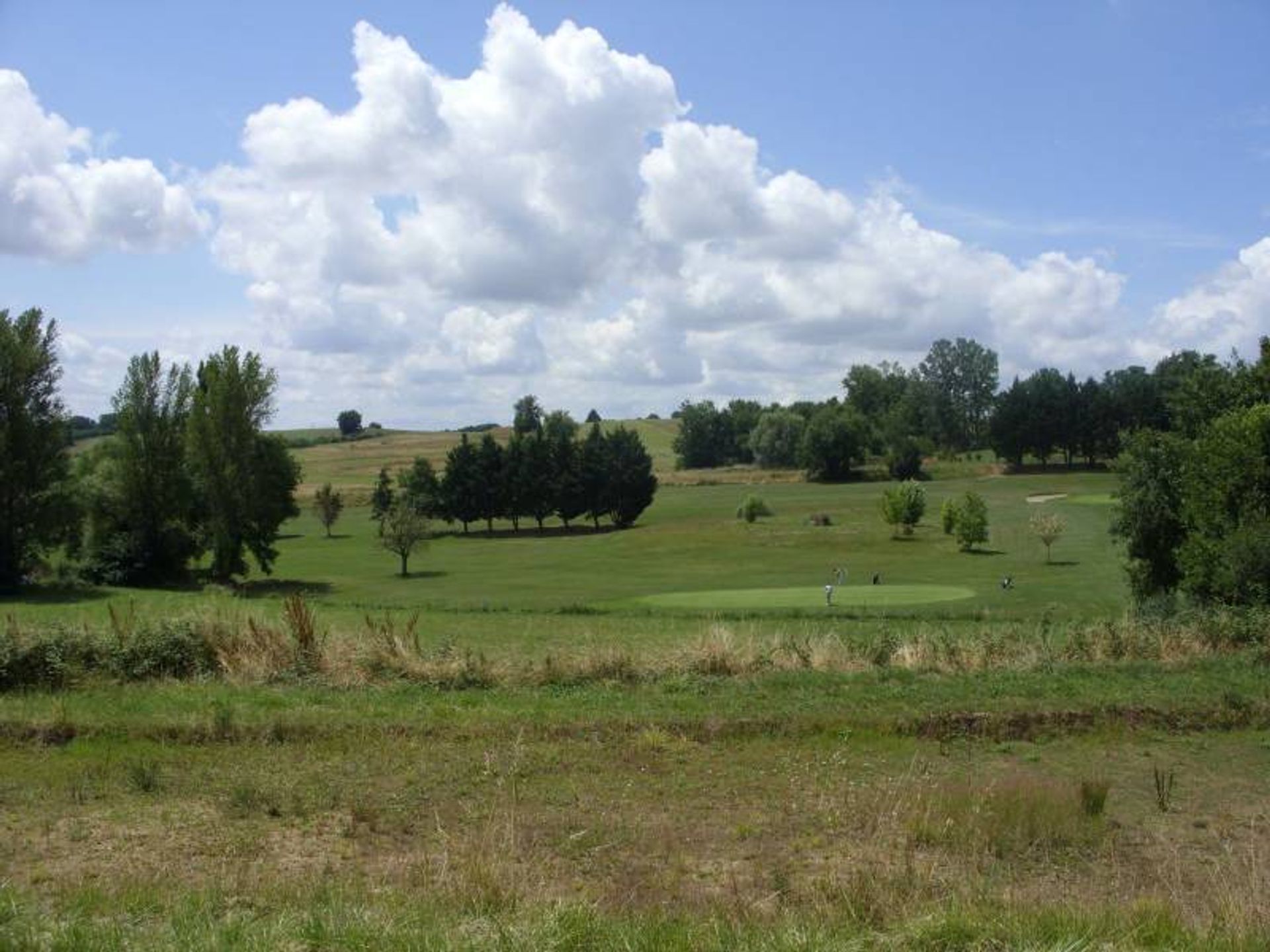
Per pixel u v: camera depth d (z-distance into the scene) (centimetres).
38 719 1413
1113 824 1120
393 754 1346
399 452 16800
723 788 1241
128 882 855
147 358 5994
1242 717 1617
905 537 7881
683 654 1867
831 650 1916
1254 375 3866
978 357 16988
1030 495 10581
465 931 634
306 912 699
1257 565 2748
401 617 3106
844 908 739
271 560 6644
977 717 1555
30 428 5041
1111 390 12938
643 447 10419
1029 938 612
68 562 6053
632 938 619
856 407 17362
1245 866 916
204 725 1418
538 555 7944
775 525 8781
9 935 625
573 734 1458
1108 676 1816
